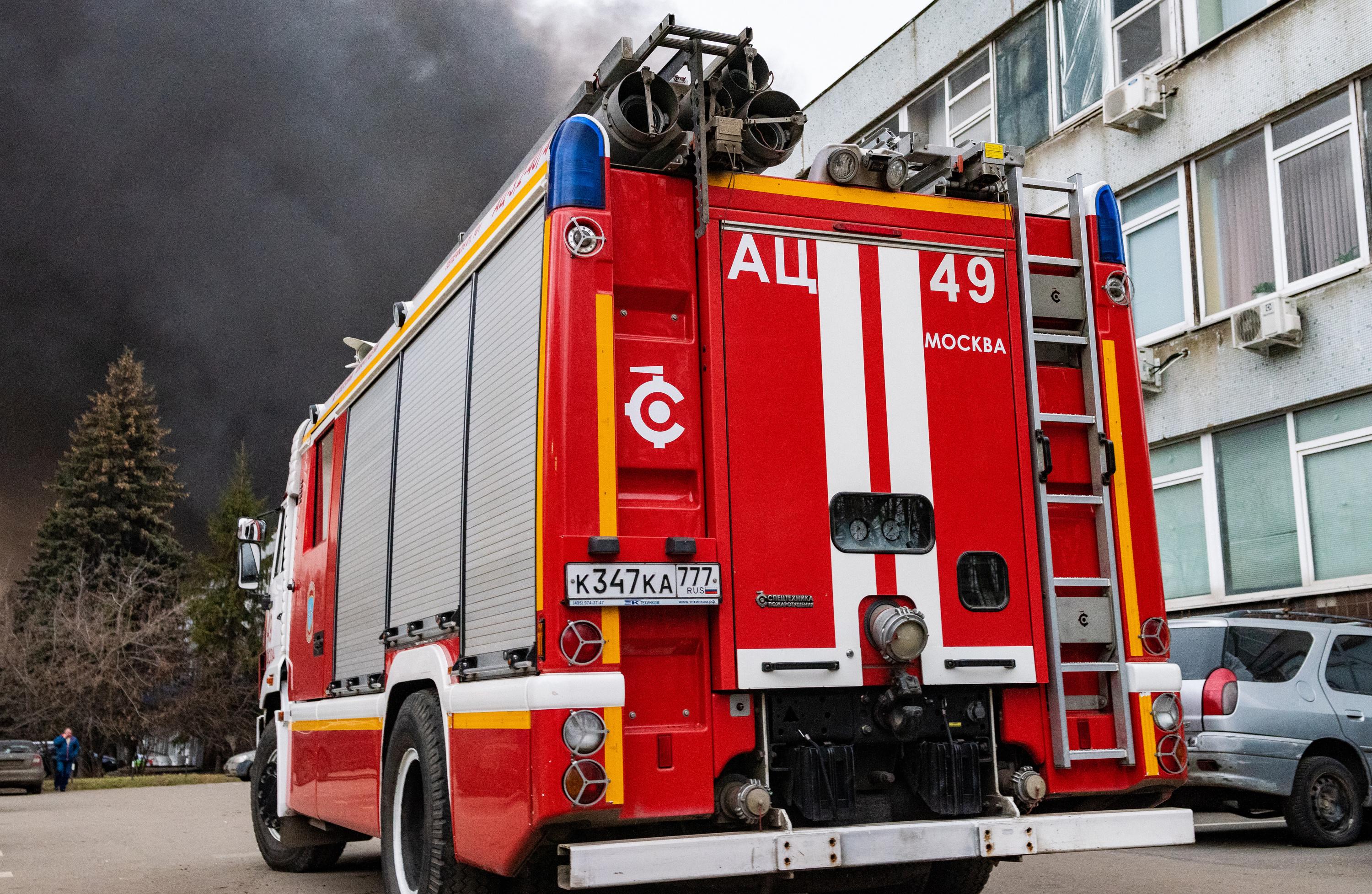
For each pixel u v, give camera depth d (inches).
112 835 551.2
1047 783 199.9
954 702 198.4
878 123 841.5
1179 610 596.7
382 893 322.7
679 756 177.6
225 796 949.8
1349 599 513.7
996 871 325.7
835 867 174.4
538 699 169.3
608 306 182.4
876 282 202.8
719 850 168.1
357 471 301.3
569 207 183.3
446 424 233.0
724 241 193.6
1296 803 354.3
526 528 183.8
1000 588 201.8
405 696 248.5
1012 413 208.7
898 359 202.1
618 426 183.2
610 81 195.2
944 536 199.0
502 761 179.3
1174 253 614.5
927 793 193.0
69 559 2225.6
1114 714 206.2
